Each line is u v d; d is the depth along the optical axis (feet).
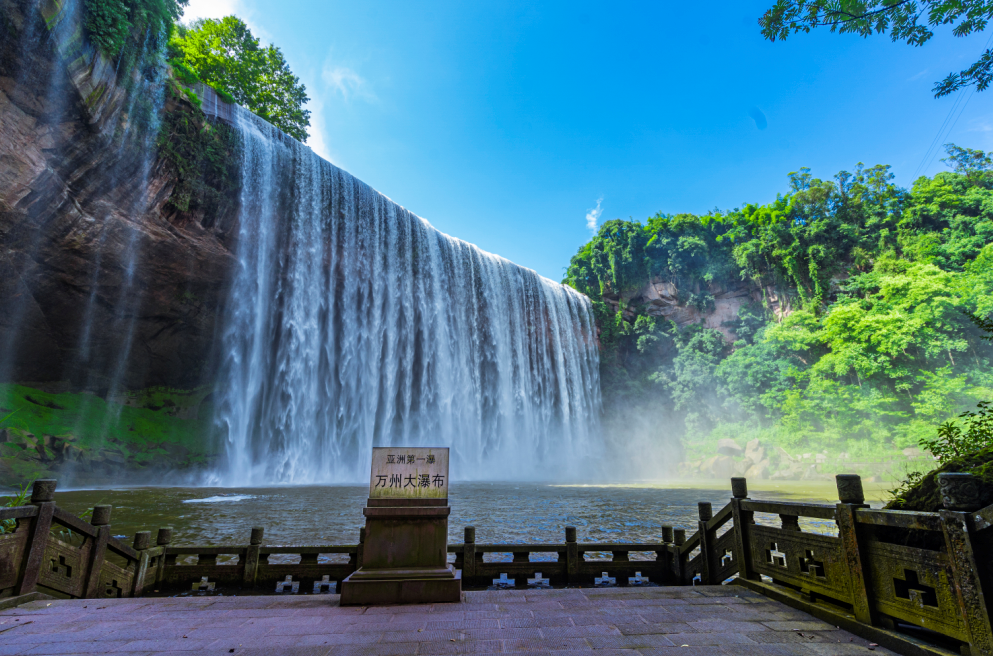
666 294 187.11
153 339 110.32
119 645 12.97
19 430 82.12
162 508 51.44
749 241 181.57
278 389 105.29
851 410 125.29
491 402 143.33
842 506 14.79
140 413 110.11
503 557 32.65
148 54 78.89
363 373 118.11
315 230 108.99
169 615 15.81
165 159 84.12
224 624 14.70
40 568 18.39
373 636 13.47
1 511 16.74
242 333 107.96
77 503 54.80
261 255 102.37
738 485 20.72
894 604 12.90
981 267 132.26
